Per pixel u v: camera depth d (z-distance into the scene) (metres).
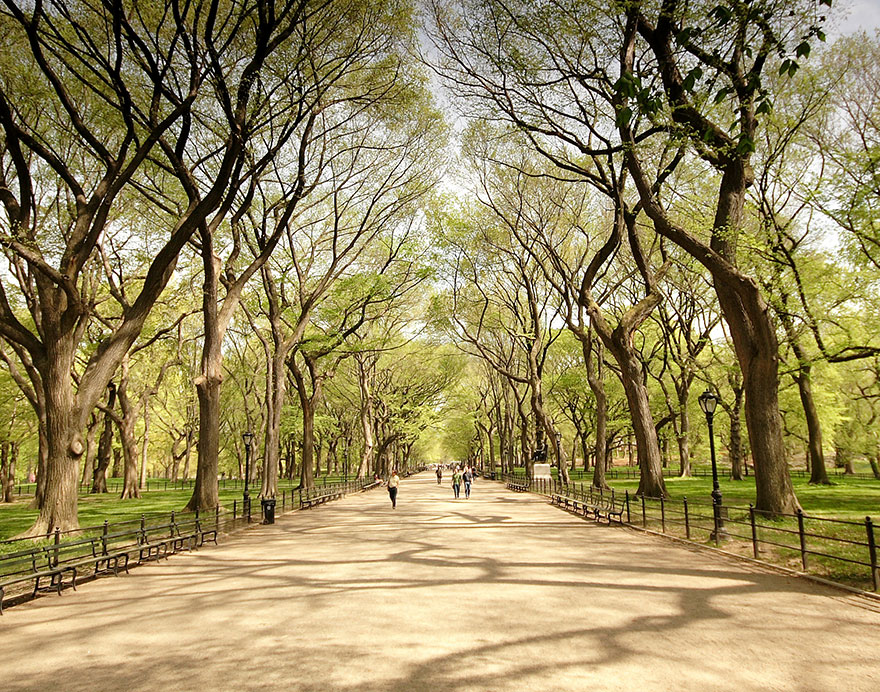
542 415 36.66
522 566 11.85
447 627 7.55
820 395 40.06
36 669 6.32
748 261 20.95
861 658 6.14
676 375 50.88
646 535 16.75
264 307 35.25
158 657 6.62
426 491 46.06
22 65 17.98
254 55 16.34
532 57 16.92
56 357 16.53
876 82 23.06
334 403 57.38
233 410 57.09
